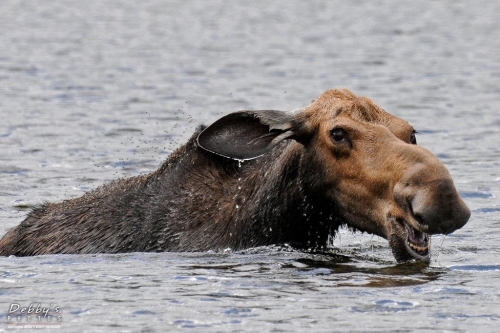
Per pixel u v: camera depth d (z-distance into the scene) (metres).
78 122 76.75
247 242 41.59
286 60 117.81
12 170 60.62
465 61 116.44
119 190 45.53
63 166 61.94
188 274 38.41
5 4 181.75
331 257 41.28
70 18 163.25
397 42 135.50
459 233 46.19
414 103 88.06
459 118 80.62
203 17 169.25
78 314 33.62
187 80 101.25
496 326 32.12
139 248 42.97
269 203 41.09
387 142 38.22
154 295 35.62
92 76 102.38
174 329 32.03
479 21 160.25
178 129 74.44
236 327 32.16
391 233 37.66
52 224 45.44
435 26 153.88
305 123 40.12
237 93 93.06
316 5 189.25
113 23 157.75
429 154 36.91
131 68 109.25
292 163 40.72
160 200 43.62
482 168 61.72
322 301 34.78
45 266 40.62
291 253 41.59
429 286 36.53
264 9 182.75
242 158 40.53
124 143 69.06
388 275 38.19
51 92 91.38
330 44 133.88
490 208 51.44
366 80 102.44
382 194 38.06
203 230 42.34
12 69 105.62
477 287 36.41
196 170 43.78
